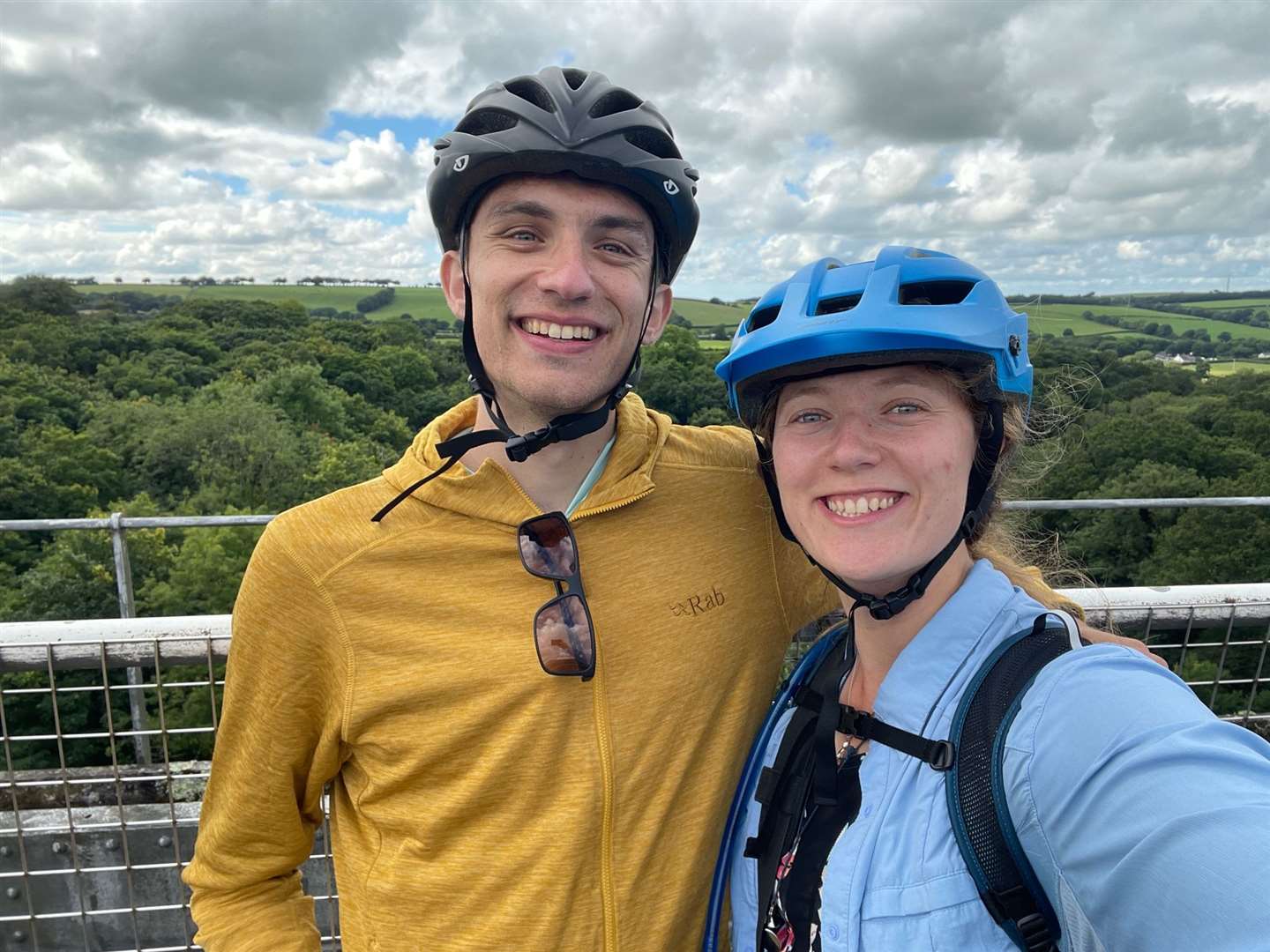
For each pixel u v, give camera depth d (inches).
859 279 49.3
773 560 63.4
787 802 50.8
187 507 1707.7
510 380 56.7
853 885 42.2
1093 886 33.0
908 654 46.5
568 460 58.9
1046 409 57.5
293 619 56.2
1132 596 90.7
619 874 53.9
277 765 60.1
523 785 53.7
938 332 43.2
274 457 1939.0
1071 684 38.2
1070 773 35.3
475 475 55.7
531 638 54.5
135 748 105.1
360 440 2349.9
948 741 41.9
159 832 94.7
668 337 2379.4
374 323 4320.9
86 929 94.8
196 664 85.4
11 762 87.8
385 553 55.8
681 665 56.9
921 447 45.3
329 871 94.7
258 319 3922.2
